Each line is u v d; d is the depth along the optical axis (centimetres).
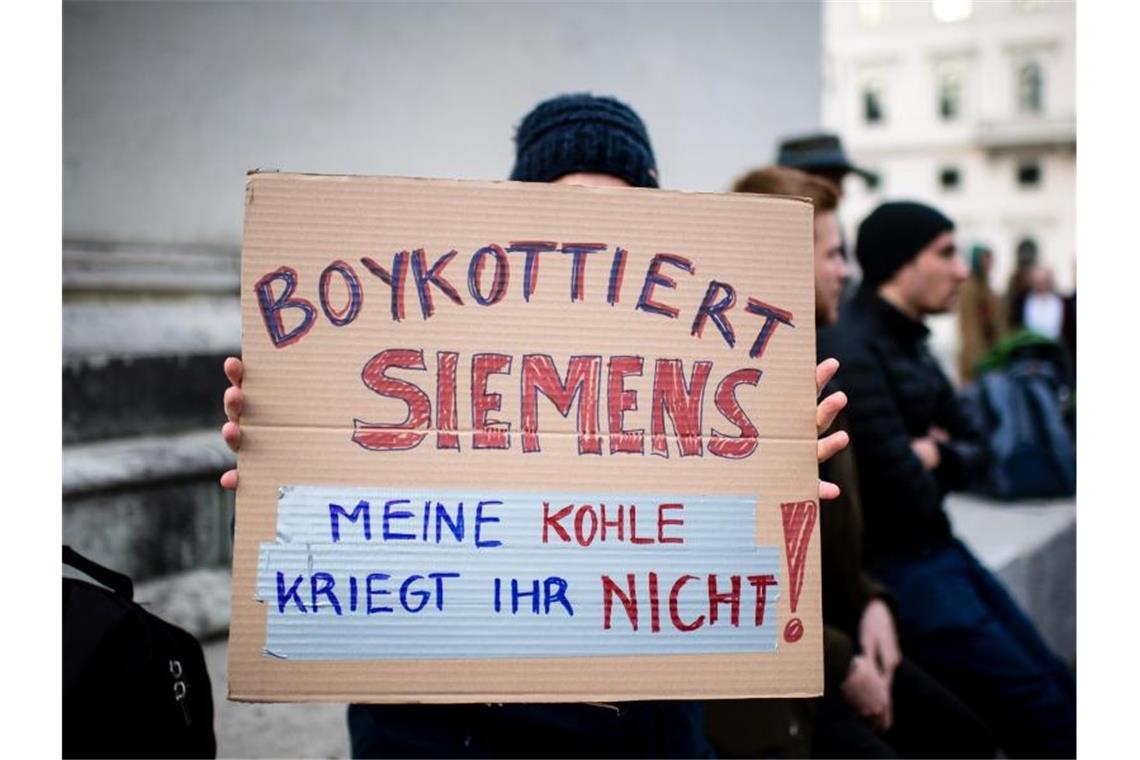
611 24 484
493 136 440
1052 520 620
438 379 167
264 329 164
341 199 167
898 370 314
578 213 171
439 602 165
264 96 383
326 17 394
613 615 167
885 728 264
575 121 205
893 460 296
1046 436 677
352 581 163
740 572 171
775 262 175
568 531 167
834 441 175
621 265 171
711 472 171
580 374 169
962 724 289
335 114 397
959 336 922
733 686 169
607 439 169
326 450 164
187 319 372
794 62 584
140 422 359
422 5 417
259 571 162
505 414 168
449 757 185
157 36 360
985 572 320
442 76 424
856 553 258
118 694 159
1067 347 721
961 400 359
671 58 510
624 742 193
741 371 173
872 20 4462
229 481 169
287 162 389
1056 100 4278
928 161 4453
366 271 167
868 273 325
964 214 4431
